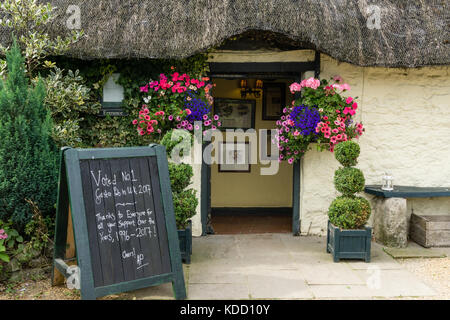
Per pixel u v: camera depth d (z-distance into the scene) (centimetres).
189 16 482
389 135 547
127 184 348
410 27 507
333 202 466
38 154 396
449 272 428
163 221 358
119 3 498
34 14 448
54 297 358
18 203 385
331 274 417
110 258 331
